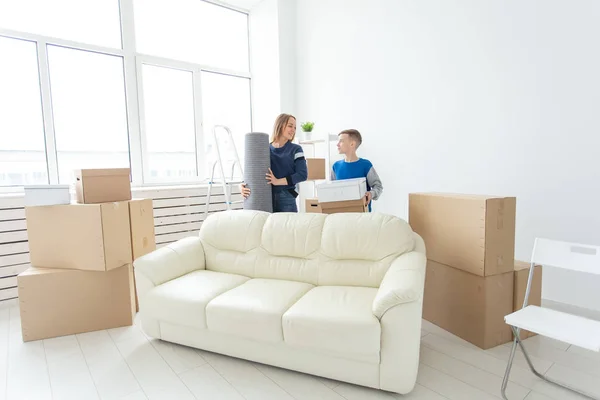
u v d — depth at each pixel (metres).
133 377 1.90
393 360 1.65
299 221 2.46
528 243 2.67
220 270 2.59
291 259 2.43
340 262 2.28
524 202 2.67
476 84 2.88
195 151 4.48
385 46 3.54
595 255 1.68
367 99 3.76
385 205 3.69
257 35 4.79
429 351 2.10
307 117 4.52
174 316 2.10
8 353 2.16
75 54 3.58
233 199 4.41
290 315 1.79
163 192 3.77
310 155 4.53
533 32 2.53
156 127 4.14
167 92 4.22
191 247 2.61
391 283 1.75
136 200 2.65
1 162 3.20
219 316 1.96
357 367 1.73
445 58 3.06
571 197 2.44
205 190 4.10
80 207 2.34
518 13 2.60
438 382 1.80
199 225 4.09
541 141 2.55
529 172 2.63
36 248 2.45
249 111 5.04
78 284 2.39
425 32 3.19
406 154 3.45
